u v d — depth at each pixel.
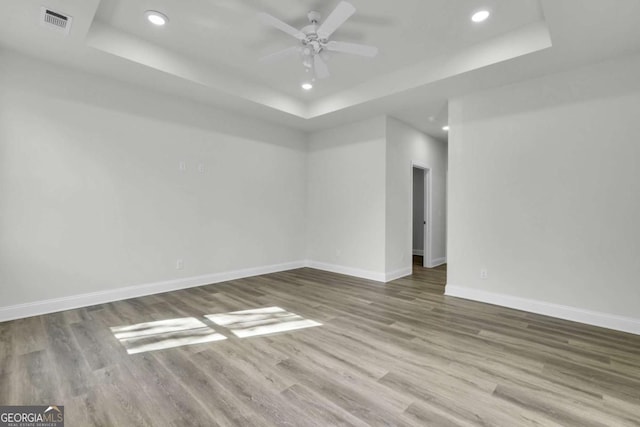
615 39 2.62
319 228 5.75
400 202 5.13
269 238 5.33
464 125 3.88
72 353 2.33
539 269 3.35
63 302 3.29
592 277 3.04
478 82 3.52
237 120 4.84
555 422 1.62
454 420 1.63
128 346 2.46
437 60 3.48
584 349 2.47
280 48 3.41
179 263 4.22
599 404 1.77
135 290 3.81
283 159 5.53
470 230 3.84
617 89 2.93
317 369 2.14
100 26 2.96
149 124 3.92
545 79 3.33
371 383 1.97
